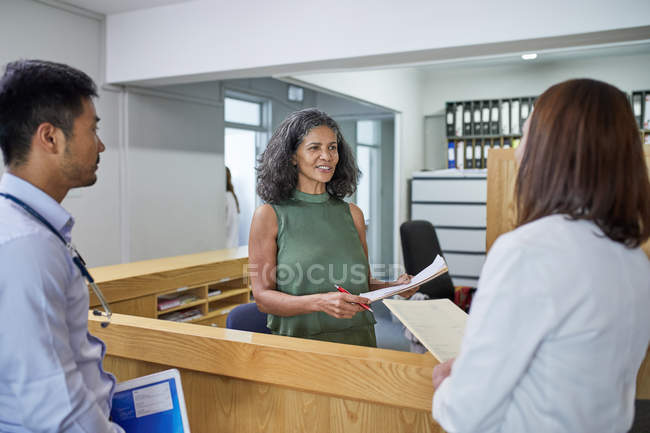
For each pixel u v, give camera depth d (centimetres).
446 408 70
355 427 117
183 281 282
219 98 518
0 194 85
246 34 343
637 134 70
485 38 285
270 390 125
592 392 64
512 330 64
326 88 481
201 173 495
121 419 110
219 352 128
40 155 86
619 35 271
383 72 599
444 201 621
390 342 281
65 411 78
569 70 644
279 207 154
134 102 417
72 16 366
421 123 727
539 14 273
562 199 70
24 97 83
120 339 141
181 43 363
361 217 170
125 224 414
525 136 77
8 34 327
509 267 65
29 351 76
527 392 67
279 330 153
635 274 69
